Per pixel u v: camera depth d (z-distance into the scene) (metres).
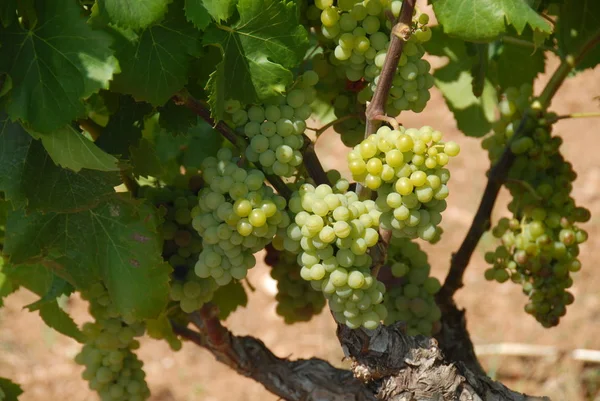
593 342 3.44
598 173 4.36
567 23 1.67
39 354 3.67
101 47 1.29
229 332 1.69
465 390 1.47
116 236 1.43
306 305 1.74
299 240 1.37
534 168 1.65
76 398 3.44
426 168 1.32
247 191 1.36
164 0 1.28
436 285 1.66
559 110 4.77
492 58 1.79
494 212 4.13
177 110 1.47
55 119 1.29
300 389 1.67
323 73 1.51
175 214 1.55
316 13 1.48
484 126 1.84
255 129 1.39
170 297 1.58
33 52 1.30
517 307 3.73
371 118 1.37
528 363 3.33
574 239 1.65
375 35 1.39
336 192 1.42
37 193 1.35
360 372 1.44
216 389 3.49
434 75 1.84
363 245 1.34
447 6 1.36
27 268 1.58
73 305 3.88
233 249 1.38
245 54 1.37
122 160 1.39
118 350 1.68
